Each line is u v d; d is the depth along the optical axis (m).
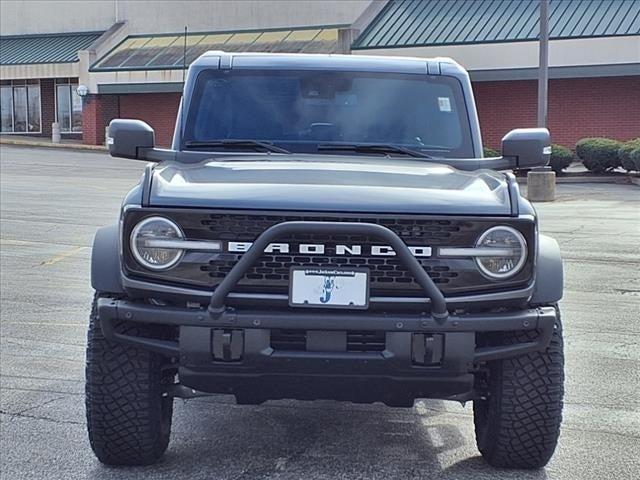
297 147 5.73
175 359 4.74
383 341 4.38
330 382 4.44
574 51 30.72
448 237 4.38
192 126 5.84
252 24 40.84
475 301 4.37
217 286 4.33
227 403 6.41
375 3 35.09
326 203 4.34
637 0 31.39
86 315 9.24
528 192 22.22
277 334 4.38
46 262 12.73
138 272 4.39
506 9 33.22
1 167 31.72
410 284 4.33
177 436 5.65
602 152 27.12
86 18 45.59
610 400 6.43
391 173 5.05
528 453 4.90
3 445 5.44
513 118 33.81
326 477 4.97
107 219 17.73
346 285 4.28
